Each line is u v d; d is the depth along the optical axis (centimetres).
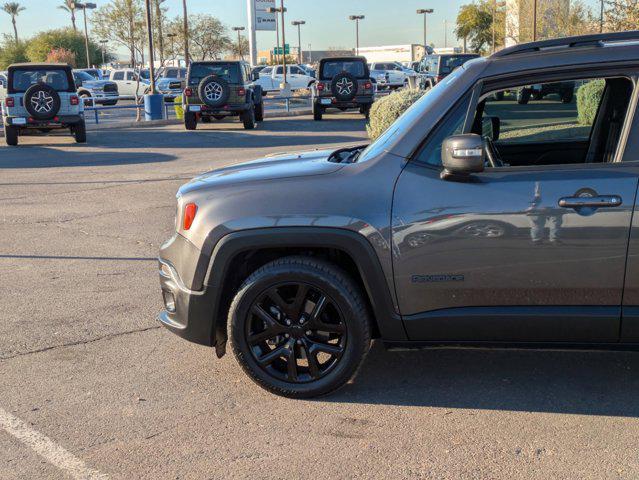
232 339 391
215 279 382
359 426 365
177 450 344
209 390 411
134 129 2284
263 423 370
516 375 422
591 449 337
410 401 392
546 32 3056
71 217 928
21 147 1814
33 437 359
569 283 356
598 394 394
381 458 333
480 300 366
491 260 359
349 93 2445
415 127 372
